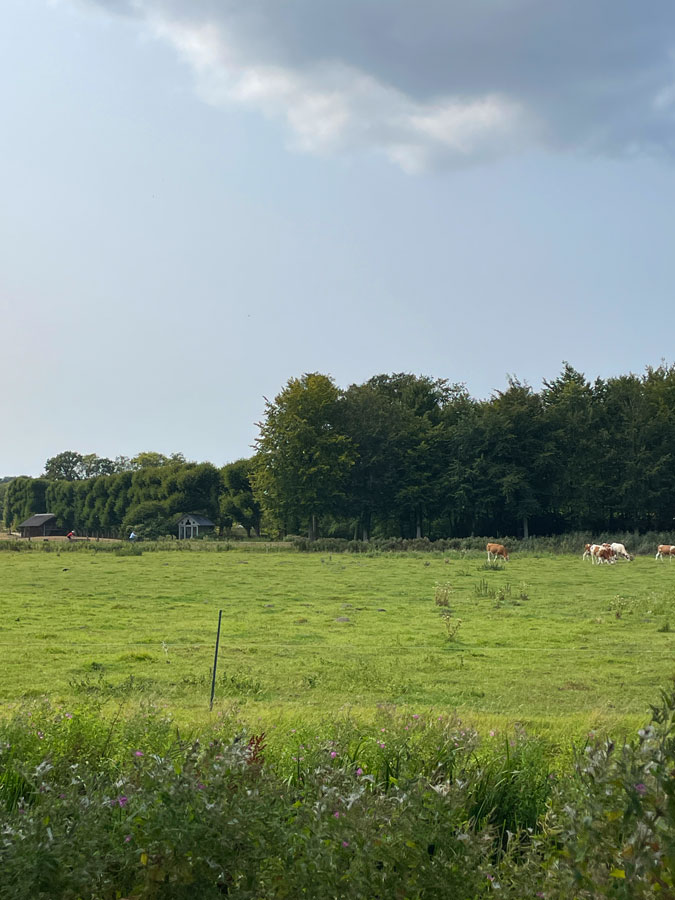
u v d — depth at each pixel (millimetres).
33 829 4574
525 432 81562
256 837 4773
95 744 8305
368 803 5000
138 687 16328
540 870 4812
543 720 12367
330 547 71188
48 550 70438
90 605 31750
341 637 24328
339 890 4480
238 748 5578
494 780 7777
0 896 4258
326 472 82062
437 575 45688
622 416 81375
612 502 79562
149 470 116562
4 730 8539
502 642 23562
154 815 4762
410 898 4516
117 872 4691
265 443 83688
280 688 16938
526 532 80438
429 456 84688
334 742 8211
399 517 88625
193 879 4551
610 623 27344
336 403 86375
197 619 28016
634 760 4223
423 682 17766
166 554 67125
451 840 4840
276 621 27547
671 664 19938
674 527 80562
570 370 85938
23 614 28734
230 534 104062
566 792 5020
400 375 106938
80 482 136000
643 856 3961
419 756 7715
